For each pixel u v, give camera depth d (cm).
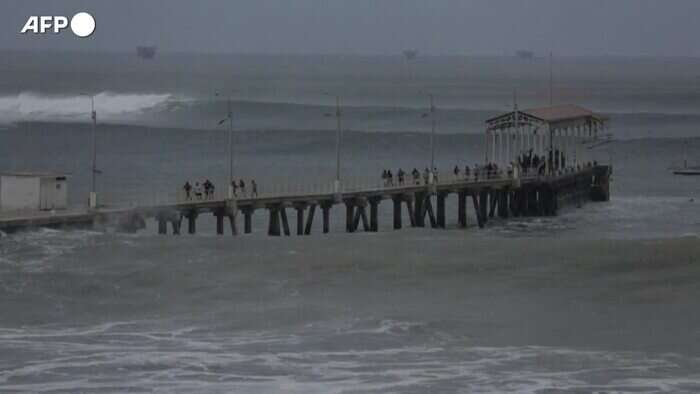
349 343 12425
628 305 14150
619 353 12119
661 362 11788
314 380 11119
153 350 12062
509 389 10912
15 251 16075
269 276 15462
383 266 16012
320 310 13838
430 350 12194
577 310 13912
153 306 14050
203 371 11356
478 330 13000
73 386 10881
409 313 13712
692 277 15312
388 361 11756
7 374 11206
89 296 14375
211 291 14738
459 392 10831
